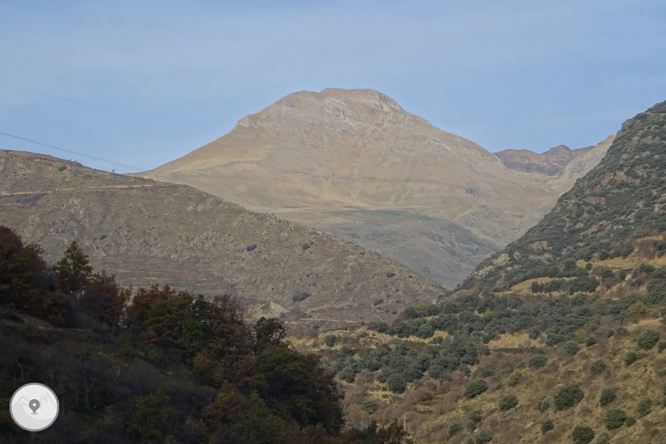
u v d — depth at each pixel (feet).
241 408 166.20
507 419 227.81
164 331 194.70
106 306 196.13
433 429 245.04
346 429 206.49
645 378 205.98
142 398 147.64
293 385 190.70
